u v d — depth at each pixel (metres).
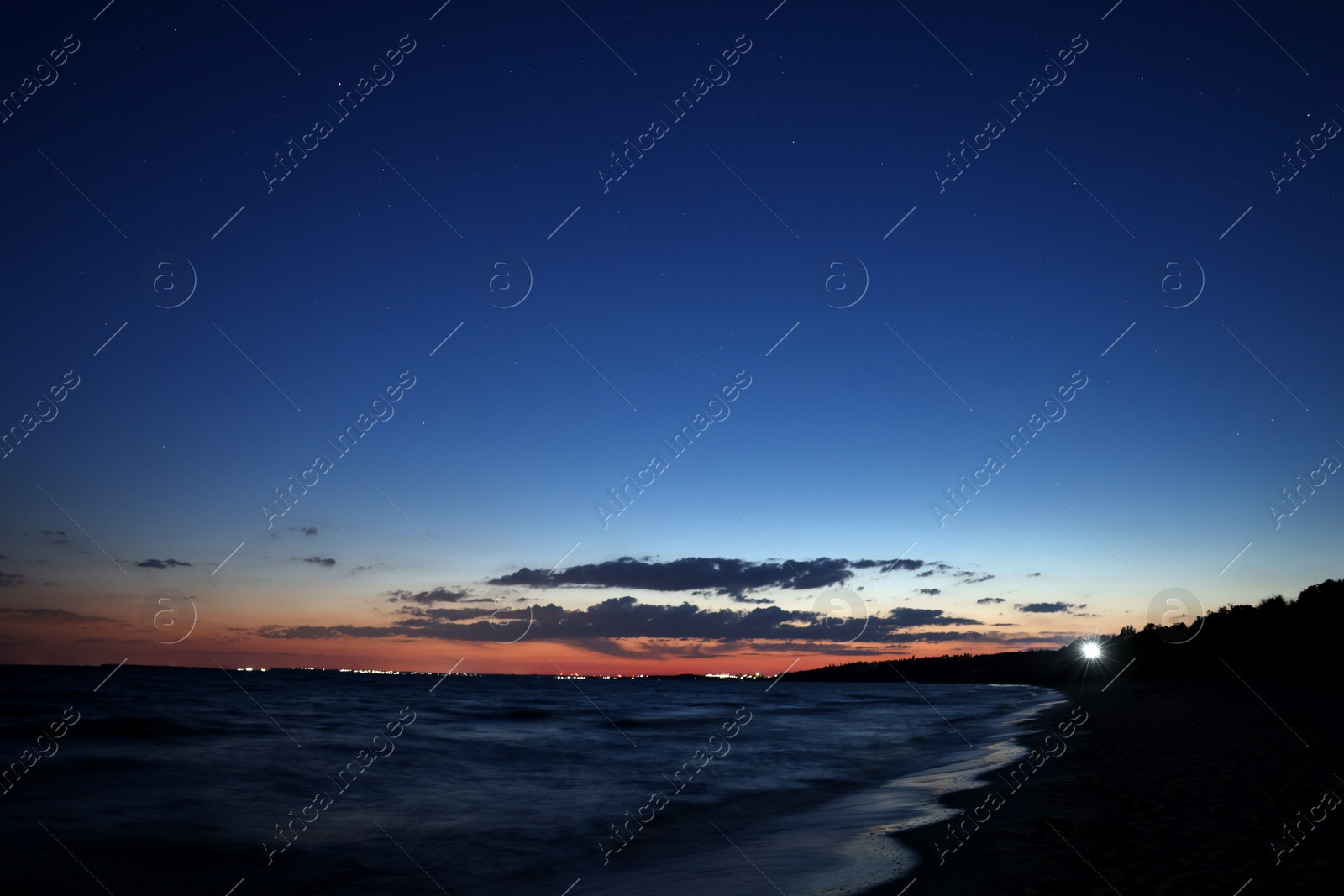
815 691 82.56
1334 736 16.98
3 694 35.31
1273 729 18.92
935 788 12.65
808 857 8.21
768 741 23.16
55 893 7.36
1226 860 6.61
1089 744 16.92
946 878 6.70
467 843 9.49
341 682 79.06
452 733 23.75
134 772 14.48
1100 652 77.94
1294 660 44.81
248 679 74.94
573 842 9.62
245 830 10.02
